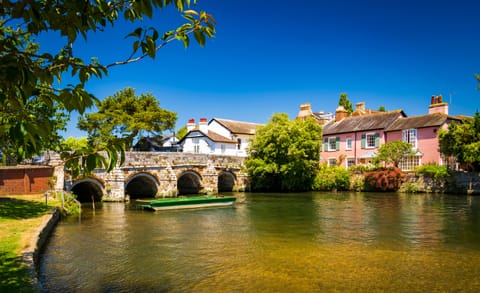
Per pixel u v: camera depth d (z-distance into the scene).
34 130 3.18
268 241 15.62
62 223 20.44
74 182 29.75
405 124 42.91
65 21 3.50
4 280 8.15
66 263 12.30
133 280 10.52
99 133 54.34
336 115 55.38
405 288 9.80
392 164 43.28
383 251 13.73
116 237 16.64
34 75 3.36
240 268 11.63
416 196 35.06
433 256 12.97
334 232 17.53
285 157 43.72
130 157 33.91
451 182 36.53
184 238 16.41
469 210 24.77
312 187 44.88
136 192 40.25
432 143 40.12
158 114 55.34
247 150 47.31
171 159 37.81
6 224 15.15
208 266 11.88
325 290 9.66
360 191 42.12
